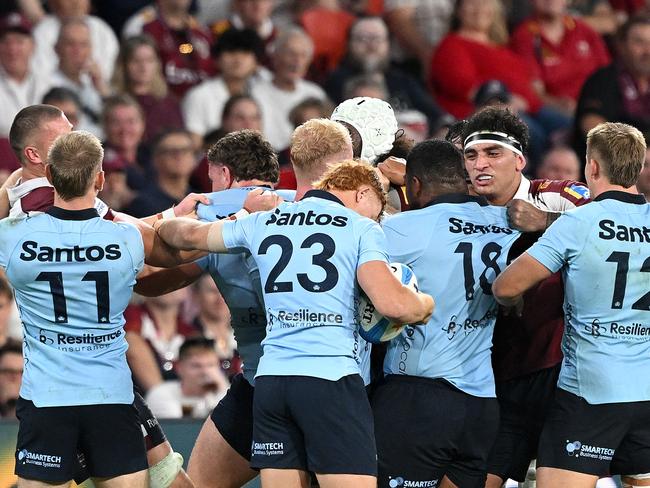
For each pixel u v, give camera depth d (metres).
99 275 18.70
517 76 42.84
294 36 40.41
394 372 19.33
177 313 31.53
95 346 18.91
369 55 41.94
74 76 38.78
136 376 30.38
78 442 19.05
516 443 20.81
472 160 20.09
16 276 18.67
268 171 20.86
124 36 41.31
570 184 20.64
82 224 18.81
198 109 39.75
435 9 44.56
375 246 18.06
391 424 19.09
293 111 38.62
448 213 19.34
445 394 19.08
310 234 18.19
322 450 17.89
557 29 44.59
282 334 18.11
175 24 41.19
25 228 18.73
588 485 19.33
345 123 20.91
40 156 19.83
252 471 21.33
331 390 17.84
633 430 19.38
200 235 18.81
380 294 17.67
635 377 19.14
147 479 19.41
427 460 19.16
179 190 36.12
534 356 20.52
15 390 28.78
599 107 40.19
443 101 42.78
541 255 18.84
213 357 29.48
